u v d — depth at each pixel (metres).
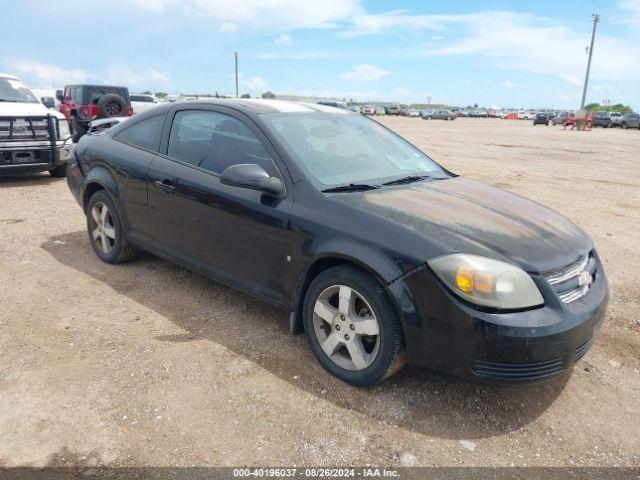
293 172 3.37
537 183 10.77
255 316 3.95
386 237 2.87
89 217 5.00
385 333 2.85
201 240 3.85
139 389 2.99
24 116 8.53
